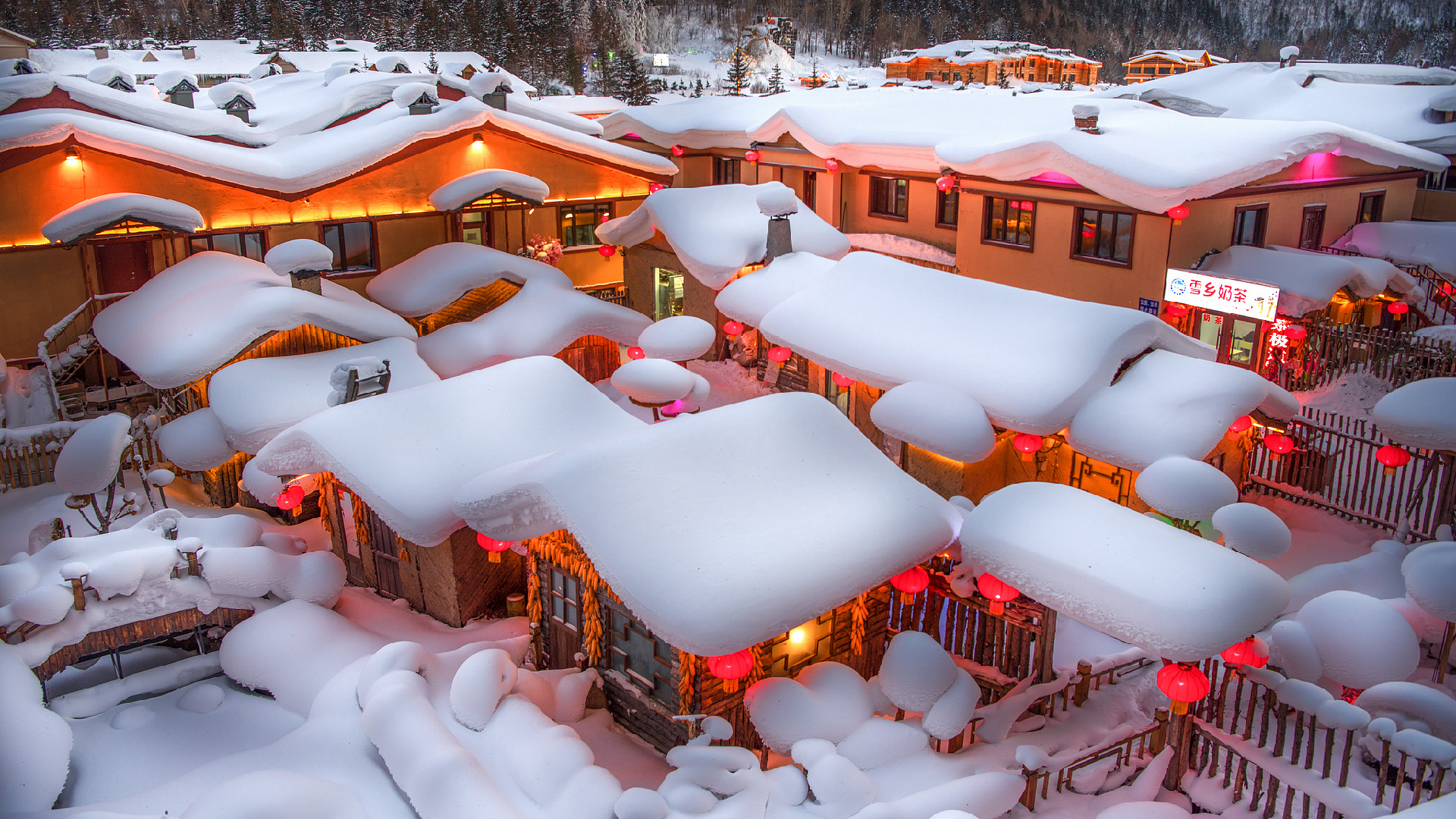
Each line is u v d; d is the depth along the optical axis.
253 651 12.97
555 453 12.49
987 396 15.59
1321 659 11.79
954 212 27.02
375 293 23.20
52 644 12.17
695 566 10.47
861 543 11.46
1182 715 10.38
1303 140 20.62
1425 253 23.00
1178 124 23.03
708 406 23.80
